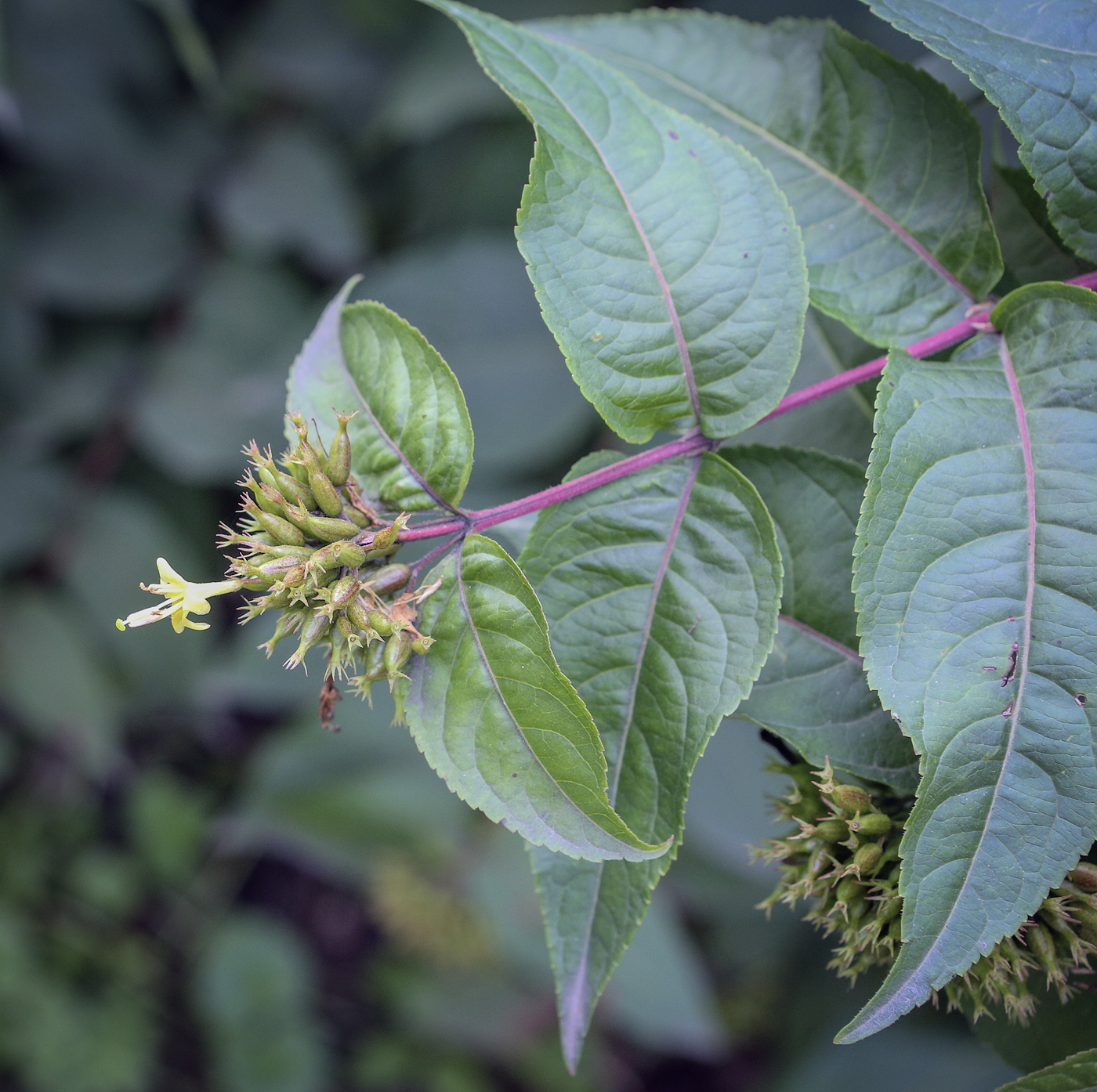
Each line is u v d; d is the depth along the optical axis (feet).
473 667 1.24
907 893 1.21
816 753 1.30
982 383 1.24
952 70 1.44
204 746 3.07
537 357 2.04
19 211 2.32
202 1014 2.99
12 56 2.15
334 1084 3.07
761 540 1.26
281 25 2.26
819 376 1.41
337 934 3.23
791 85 1.35
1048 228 1.36
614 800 1.27
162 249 2.34
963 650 1.22
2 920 2.86
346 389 1.30
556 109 1.27
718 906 2.25
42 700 2.43
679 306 1.26
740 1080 2.88
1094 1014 1.32
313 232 2.23
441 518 1.28
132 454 2.48
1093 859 1.28
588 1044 2.90
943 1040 1.85
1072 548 1.22
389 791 2.44
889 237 1.32
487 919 2.49
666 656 1.26
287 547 1.25
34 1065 2.80
